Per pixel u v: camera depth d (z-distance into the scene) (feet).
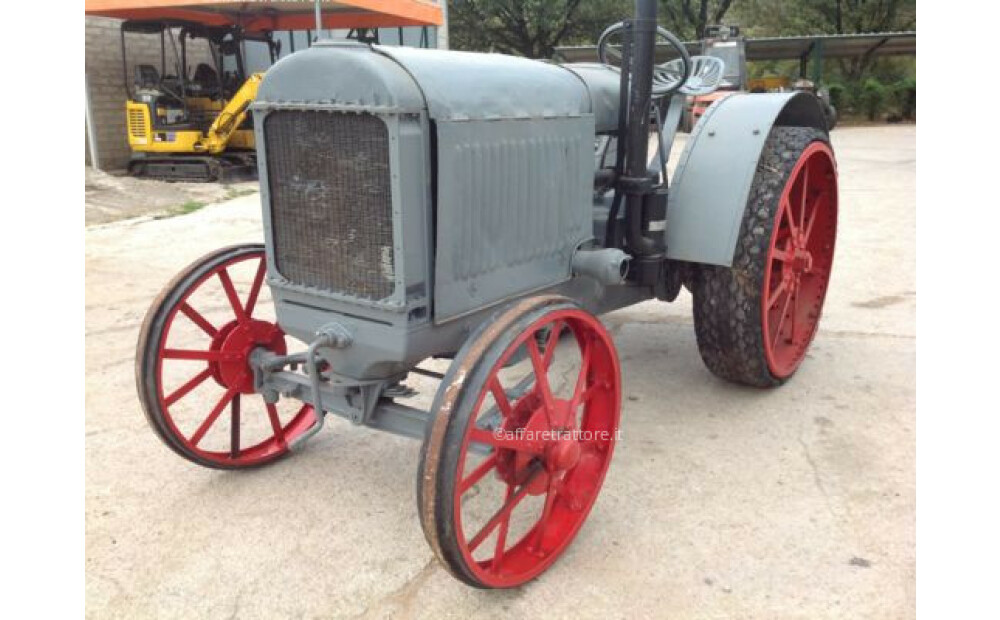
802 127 10.62
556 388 11.37
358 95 6.59
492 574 6.68
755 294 9.71
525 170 7.71
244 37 35.14
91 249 20.98
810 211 12.01
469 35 72.79
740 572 7.21
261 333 9.05
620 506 8.31
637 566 7.34
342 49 6.71
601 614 6.72
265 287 17.04
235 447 9.14
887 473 8.80
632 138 8.88
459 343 7.61
